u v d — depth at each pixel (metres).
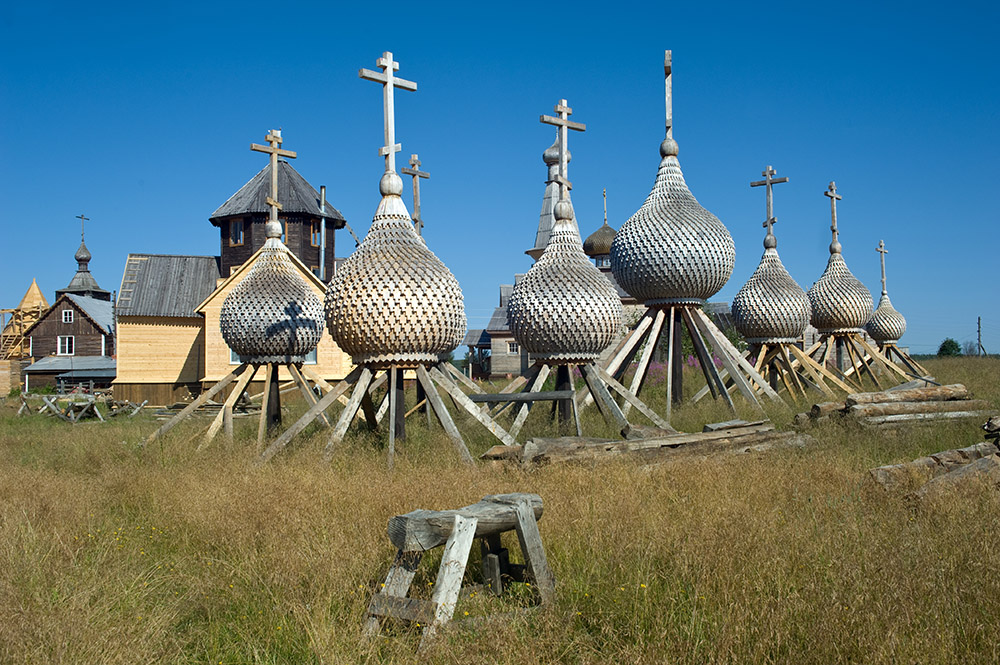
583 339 14.61
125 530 8.16
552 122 16.42
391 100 13.31
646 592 5.52
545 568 5.77
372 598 5.45
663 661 4.61
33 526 7.89
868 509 7.64
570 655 4.98
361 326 12.43
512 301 15.33
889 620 4.79
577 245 15.30
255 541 7.29
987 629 4.79
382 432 14.14
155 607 5.96
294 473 10.29
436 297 12.52
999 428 10.48
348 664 4.79
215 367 31.22
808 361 20.53
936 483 8.02
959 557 5.85
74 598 5.63
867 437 12.59
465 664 4.61
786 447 12.06
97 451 13.57
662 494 8.45
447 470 10.27
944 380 23.06
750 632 4.86
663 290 17.47
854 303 23.69
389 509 7.79
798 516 7.29
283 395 29.69
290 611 5.75
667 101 18.23
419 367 12.78
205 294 35.00
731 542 6.17
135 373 33.47
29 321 67.38
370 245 12.84
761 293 20.41
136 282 34.53
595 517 7.18
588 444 10.95
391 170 13.17
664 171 18.16
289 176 35.91
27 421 25.50
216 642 5.59
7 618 5.16
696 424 14.79
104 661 4.84
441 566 5.20
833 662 4.53
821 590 5.32
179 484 9.90
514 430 14.19
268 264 16.00
